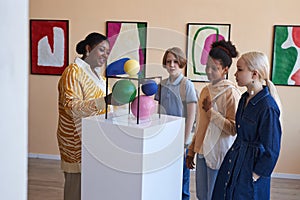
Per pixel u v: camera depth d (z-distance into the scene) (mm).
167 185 1464
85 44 1741
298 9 3848
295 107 3969
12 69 345
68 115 1822
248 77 1951
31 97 4457
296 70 3914
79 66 1726
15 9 342
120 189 1375
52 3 4250
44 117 4469
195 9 4008
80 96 1694
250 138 1945
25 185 378
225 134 2057
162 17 4074
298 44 3879
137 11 4109
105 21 4180
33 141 4520
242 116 1972
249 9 3924
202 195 2172
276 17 3893
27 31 364
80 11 4211
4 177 351
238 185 1954
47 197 3389
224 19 3975
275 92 1985
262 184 1944
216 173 2150
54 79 4383
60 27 4266
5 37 335
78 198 2006
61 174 3992
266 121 1874
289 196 3586
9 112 347
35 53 4363
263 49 3951
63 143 1940
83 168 1460
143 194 1331
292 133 4000
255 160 1906
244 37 3965
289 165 4039
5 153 349
